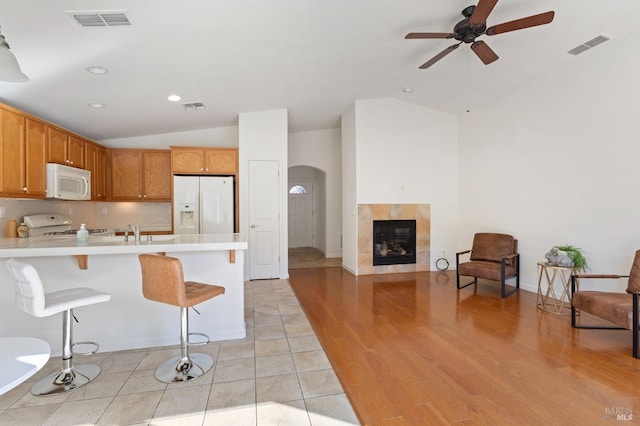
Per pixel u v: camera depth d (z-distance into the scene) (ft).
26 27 7.20
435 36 8.89
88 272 8.66
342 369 7.73
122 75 10.29
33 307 6.19
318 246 29.27
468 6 8.68
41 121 11.78
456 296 13.87
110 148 16.98
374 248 18.40
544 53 11.62
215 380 7.22
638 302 8.10
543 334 9.73
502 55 11.85
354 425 5.76
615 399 6.47
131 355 8.49
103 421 5.86
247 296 13.99
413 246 18.92
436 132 18.86
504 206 15.80
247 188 16.89
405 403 6.40
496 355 8.39
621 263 10.82
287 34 9.22
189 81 11.61
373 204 18.13
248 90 13.55
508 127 15.52
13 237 11.23
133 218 18.21
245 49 9.78
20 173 10.73
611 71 11.03
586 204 11.91
